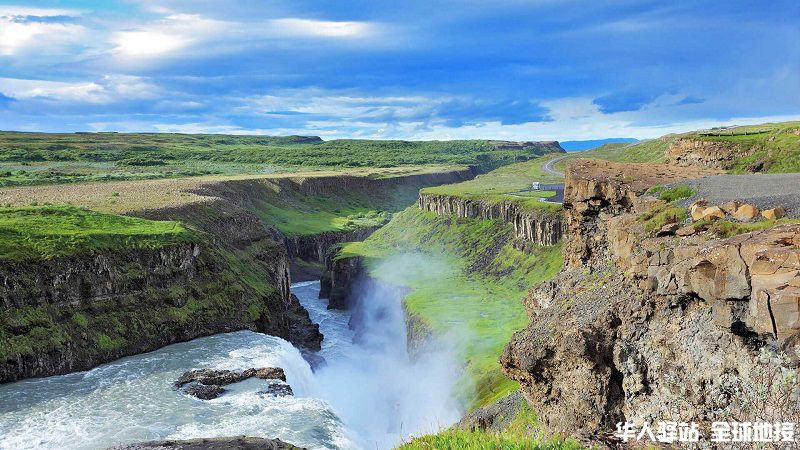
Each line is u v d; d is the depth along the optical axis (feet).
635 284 115.85
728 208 113.60
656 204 137.49
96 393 225.56
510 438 99.76
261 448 124.06
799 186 128.67
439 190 642.63
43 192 522.47
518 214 428.97
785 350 79.61
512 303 341.62
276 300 386.32
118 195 499.92
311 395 278.46
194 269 333.42
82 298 278.05
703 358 93.09
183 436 187.32
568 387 117.19
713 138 275.18
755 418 82.69
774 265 80.74
